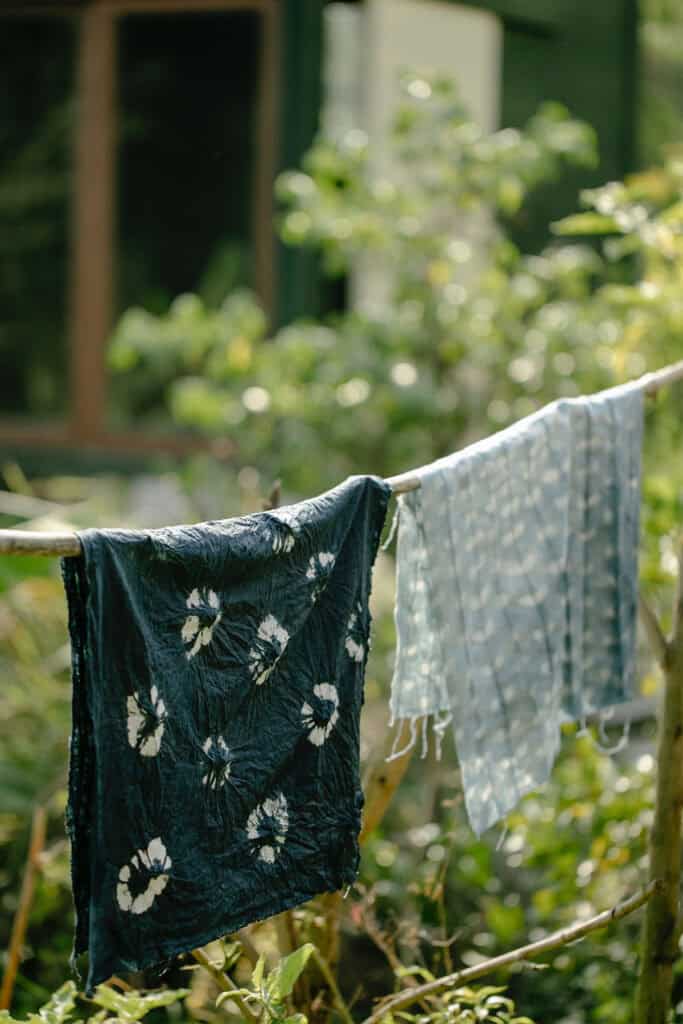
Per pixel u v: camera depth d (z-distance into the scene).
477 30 6.96
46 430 7.27
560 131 5.83
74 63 7.12
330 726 2.41
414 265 5.86
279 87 6.77
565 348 5.52
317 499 2.39
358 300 6.84
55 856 4.32
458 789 4.40
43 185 7.23
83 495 6.98
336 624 2.41
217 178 6.99
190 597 2.14
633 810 3.79
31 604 5.30
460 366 5.88
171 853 2.13
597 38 6.89
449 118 5.76
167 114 7.04
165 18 6.99
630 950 3.79
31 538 1.92
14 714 4.93
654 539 4.07
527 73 6.88
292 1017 2.50
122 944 2.07
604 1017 3.64
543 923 4.14
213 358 6.17
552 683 2.86
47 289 7.27
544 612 2.82
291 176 6.53
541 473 2.83
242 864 2.27
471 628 2.67
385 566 5.88
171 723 2.12
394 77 6.96
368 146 5.82
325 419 5.64
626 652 3.09
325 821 2.42
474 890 4.31
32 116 7.20
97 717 2.00
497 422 5.63
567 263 5.86
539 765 2.84
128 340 6.00
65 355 7.26
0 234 7.28
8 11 7.13
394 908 4.16
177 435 7.04
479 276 5.93
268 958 3.55
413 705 2.64
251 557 2.21
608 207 4.37
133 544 2.03
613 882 3.98
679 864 2.96
